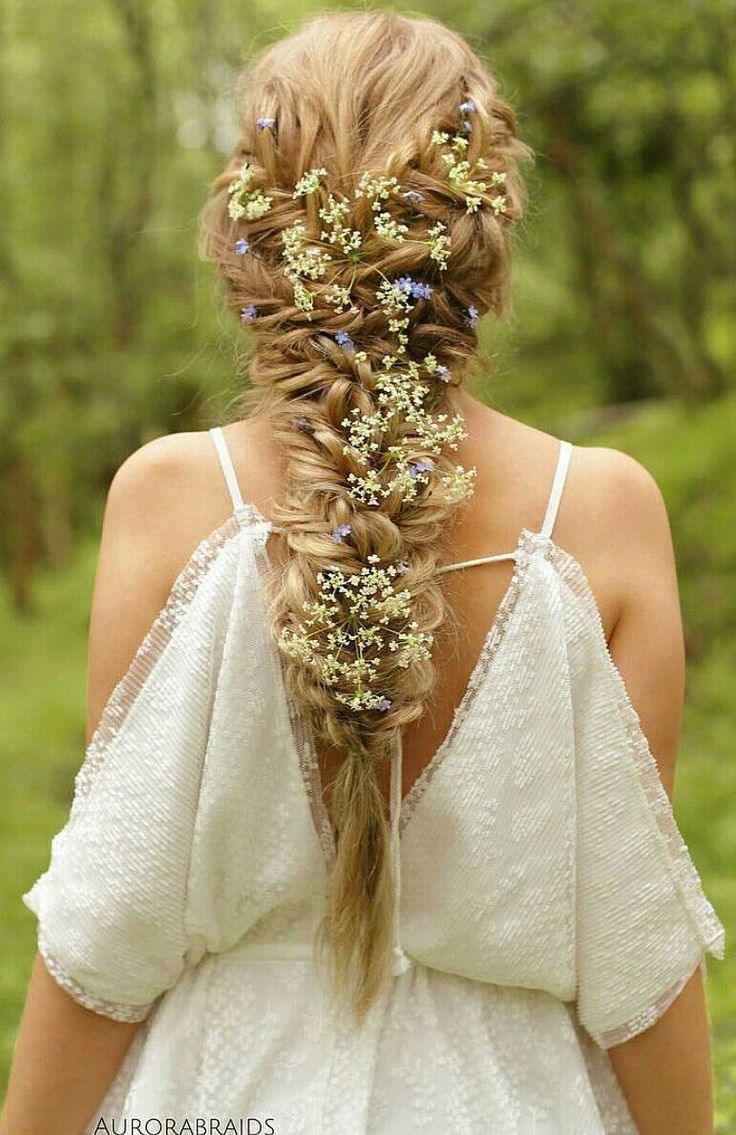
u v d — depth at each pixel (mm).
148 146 13164
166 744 1301
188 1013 1357
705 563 8906
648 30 8359
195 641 1300
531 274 13281
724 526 8984
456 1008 1364
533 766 1307
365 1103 1313
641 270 11719
